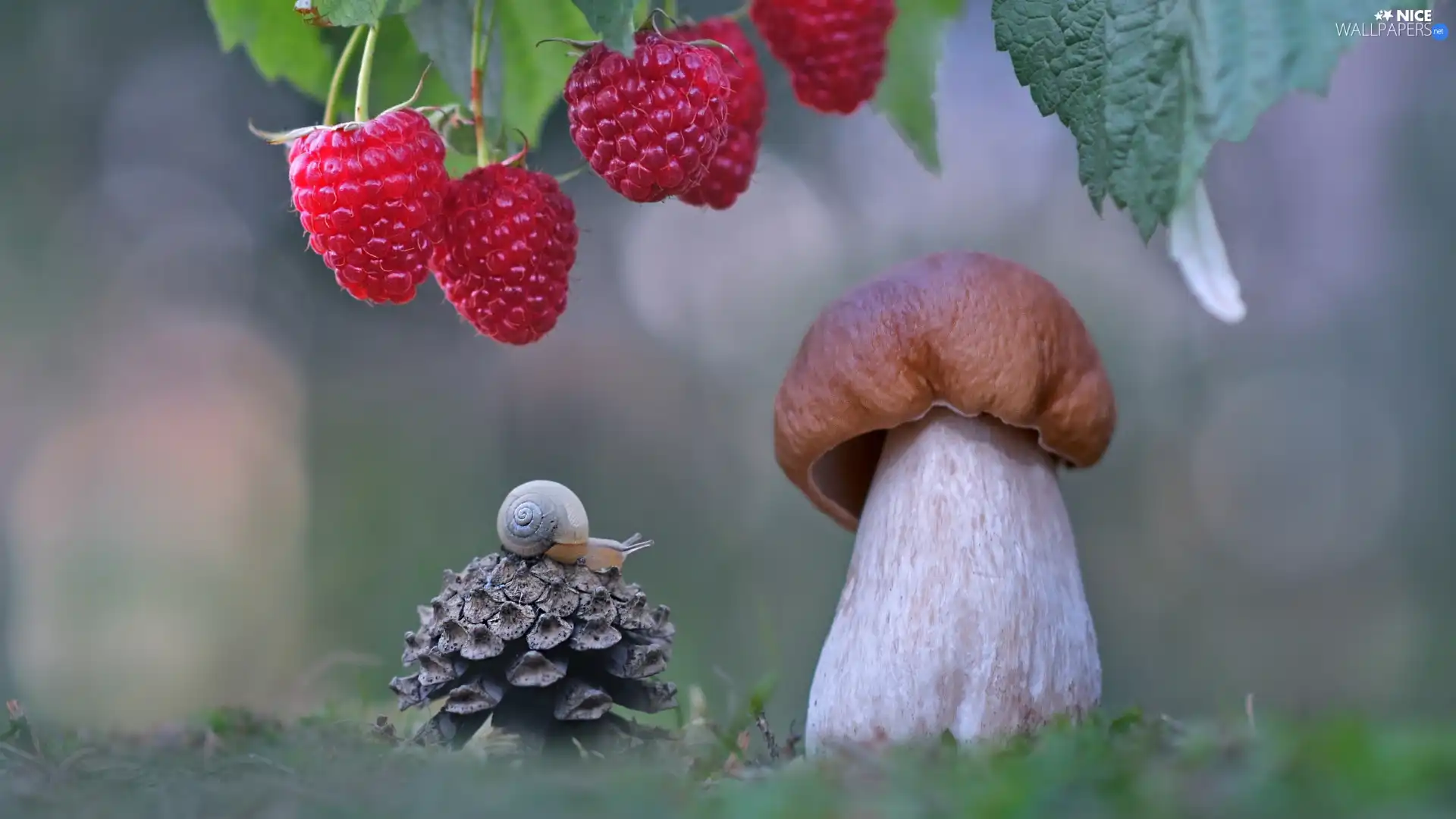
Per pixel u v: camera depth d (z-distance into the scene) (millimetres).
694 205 503
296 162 480
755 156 506
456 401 1421
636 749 510
